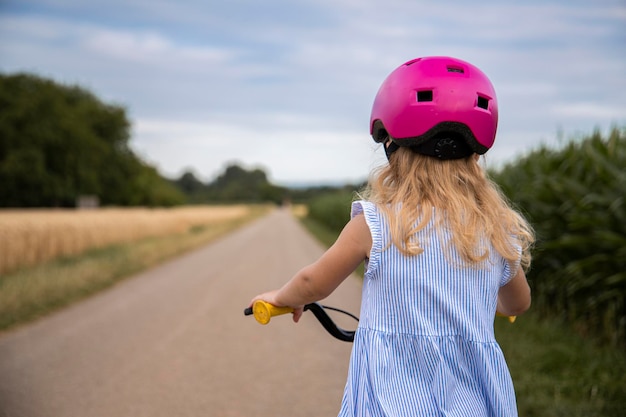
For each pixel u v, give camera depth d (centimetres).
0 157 4634
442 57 156
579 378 408
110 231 1794
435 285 147
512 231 160
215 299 851
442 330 147
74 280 927
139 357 520
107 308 776
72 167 4978
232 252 1730
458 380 146
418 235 149
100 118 5997
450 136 153
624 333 497
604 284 519
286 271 1220
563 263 609
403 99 151
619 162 575
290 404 399
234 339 592
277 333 619
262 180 16138
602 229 548
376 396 142
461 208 152
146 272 1203
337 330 184
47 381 450
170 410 386
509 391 150
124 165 5994
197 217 3622
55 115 4906
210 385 439
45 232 1338
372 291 152
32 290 803
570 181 595
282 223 4438
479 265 152
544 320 595
